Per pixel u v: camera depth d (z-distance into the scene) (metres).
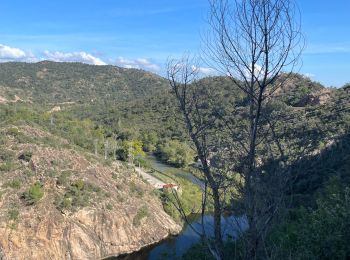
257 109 7.30
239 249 7.86
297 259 11.10
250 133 7.38
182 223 63.09
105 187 61.50
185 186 69.50
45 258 50.88
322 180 19.12
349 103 54.88
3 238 49.53
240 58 10.55
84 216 55.41
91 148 83.56
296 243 12.73
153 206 63.38
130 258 55.00
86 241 53.88
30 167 58.66
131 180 67.62
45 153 62.22
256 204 7.36
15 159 59.56
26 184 55.84
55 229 52.47
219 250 7.62
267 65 7.23
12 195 53.81
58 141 69.06
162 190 69.00
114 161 75.94
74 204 55.78
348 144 19.80
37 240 51.25
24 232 50.81
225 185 7.85
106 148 80.94
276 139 7.64
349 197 14.09
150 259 52.97
